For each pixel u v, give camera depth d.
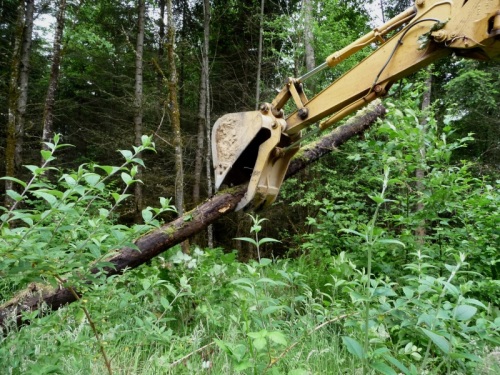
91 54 13.02
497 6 2.38
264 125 3.30
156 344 2.96
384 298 2.22
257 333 1.52
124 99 12.05
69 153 14.45
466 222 4.13
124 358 2.64
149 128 12.57
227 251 12.07
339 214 5.05
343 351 2.72
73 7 9.38
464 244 3.88
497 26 2.34
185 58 13.27
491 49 2.46
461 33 2.50
